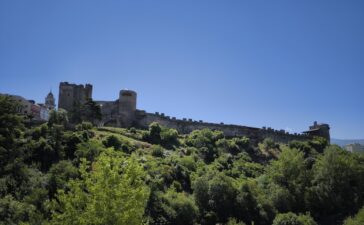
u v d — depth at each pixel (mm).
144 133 125750
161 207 77250
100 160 39062
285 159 109438
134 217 34719
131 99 151750
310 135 169375
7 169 75062
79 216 34719
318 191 101812
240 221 82500
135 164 39531
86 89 160000
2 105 94250
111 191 34969
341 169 106062
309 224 84688
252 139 153250
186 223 79312
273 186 103000
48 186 72625
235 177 110938
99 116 140750
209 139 134750
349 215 94562
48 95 193500
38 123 117875
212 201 86875
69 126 116750
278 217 85438
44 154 87438
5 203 60500
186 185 95812
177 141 129000
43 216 58344
